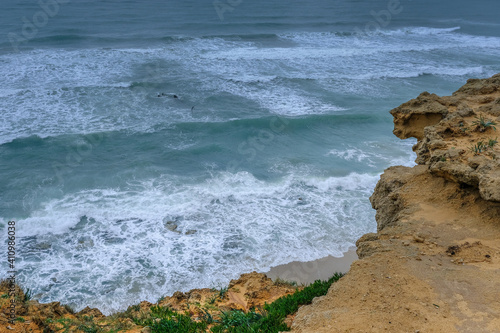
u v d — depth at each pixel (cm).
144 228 1655
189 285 1381
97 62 3672
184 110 2811
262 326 799
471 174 858
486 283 680
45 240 1570
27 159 2147
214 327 845
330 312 634
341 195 1950
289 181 2048
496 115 1105
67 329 893
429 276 705
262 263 1495
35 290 1326
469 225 847
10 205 1766
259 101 3041
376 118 2797
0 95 2808
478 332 582
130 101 2888
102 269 1434
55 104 2758
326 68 3822
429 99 1205
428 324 599
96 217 1708
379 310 632
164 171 2094
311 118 2719
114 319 1022
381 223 1028
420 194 977
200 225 1689
